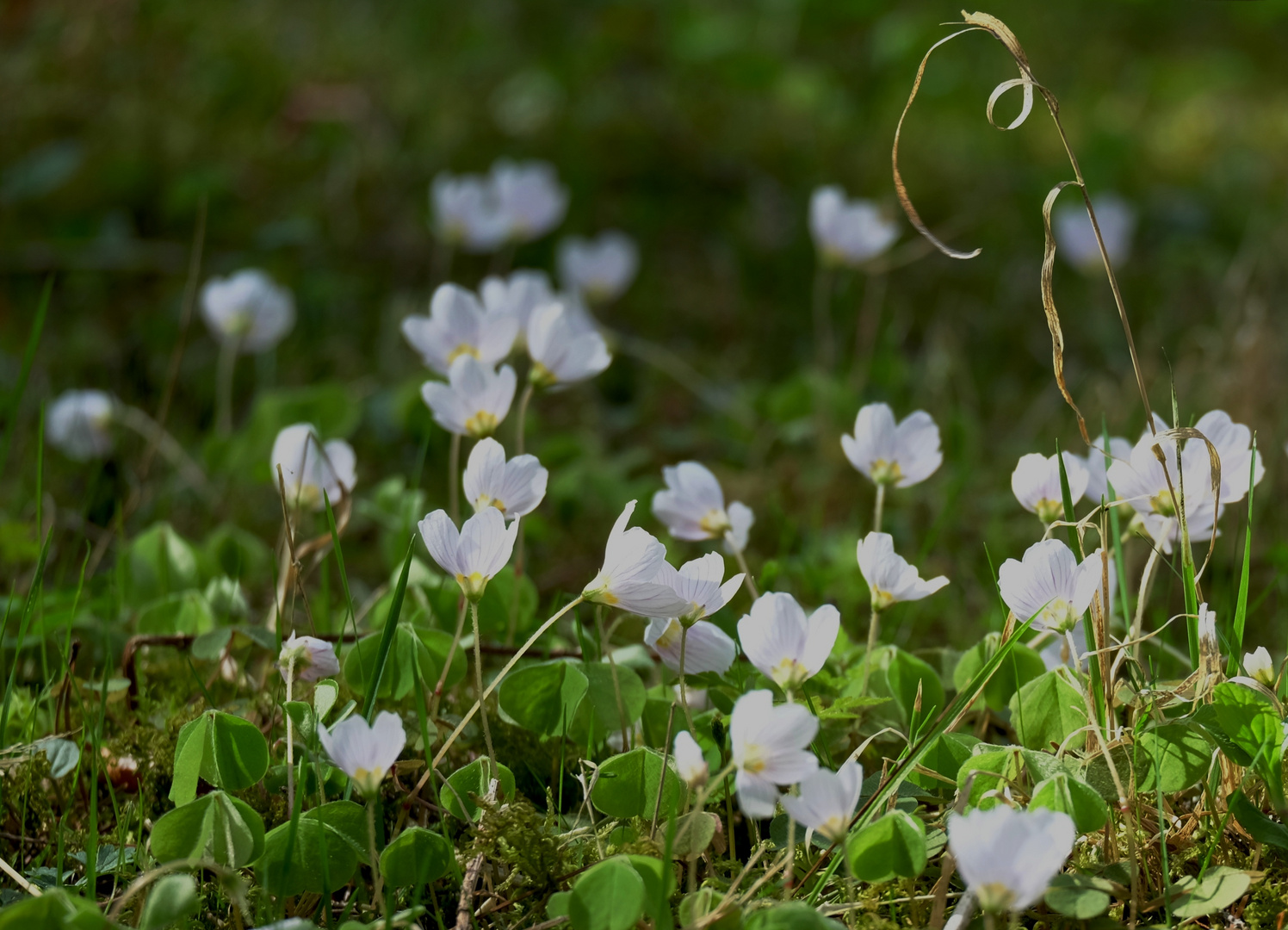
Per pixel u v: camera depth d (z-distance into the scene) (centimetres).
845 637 126
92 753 119
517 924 116
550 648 128
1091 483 121
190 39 304
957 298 245
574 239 259
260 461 155
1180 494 117
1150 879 116
